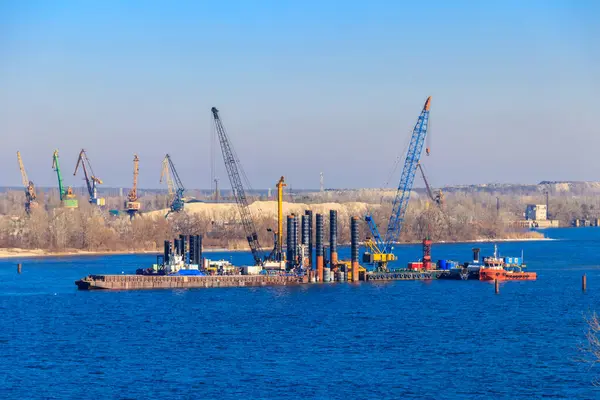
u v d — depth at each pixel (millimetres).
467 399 196750
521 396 198750
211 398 198125
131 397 199250
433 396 199125
